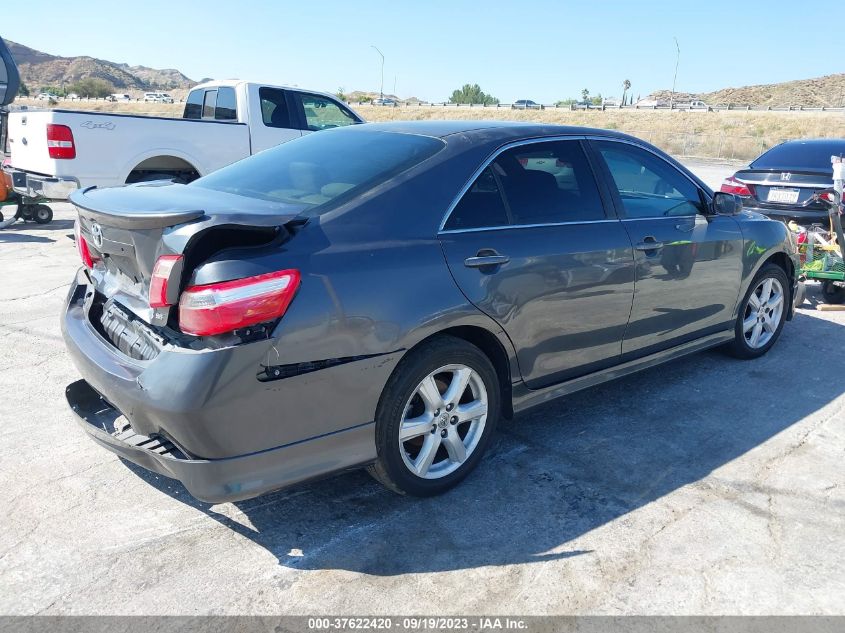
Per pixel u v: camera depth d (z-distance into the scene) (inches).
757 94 6053.2
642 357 165.3
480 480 135.3
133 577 105.5
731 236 181.2
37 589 102.3
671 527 120.6
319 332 104.2
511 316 130.0
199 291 97.2
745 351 202.5
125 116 324.2
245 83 370.6
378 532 118.0
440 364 120.7
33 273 287.3
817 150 319.3
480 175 131.1
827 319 251.8
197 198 121.5
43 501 124.5
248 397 99.6
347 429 111.4
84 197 124.0
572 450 148.1
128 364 109.6
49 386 174.6
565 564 110.2
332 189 121.9
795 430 159.2
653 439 153.6
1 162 389.7
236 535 116.5
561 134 149.3
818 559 112.8
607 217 150.9
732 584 106.3
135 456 108.5
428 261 117.9
